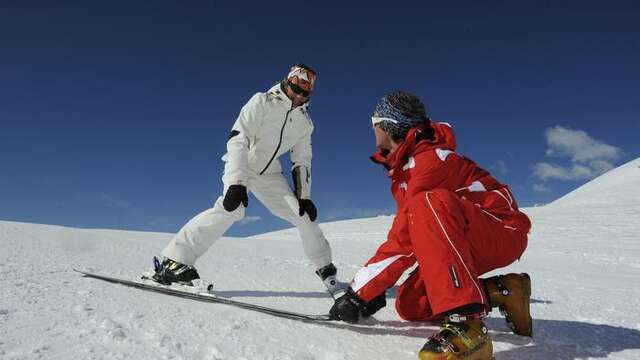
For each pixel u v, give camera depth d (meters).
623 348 1.96
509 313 2.05
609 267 6.48
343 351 1.75
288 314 2.06
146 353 1.56
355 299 1.93
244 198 2.73
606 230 12.69
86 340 1.63
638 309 2.78
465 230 1.76
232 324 1.93
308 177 3.06
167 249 2.81
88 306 2.04
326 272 2.90
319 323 2.06
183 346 1.65
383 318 2.27
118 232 6.43
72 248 4.03
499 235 1.84
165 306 2.15
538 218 15.84
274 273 3.48
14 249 3.58
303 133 3.06
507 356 1.79
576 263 6.78
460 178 1.86
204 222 2.81
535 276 4.34
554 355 1.83
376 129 1.98
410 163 1.84
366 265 1.94
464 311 1.58
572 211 17.83
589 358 1.81
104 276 2.73
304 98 2.96
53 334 1.67
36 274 2.64
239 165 2.77
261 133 2.93
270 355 1.64
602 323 2.38
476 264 1.88
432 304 1.63
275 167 3.06
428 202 1.69
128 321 1.87
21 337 1.62
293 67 2.98
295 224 3.01
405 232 1.87
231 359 1.58
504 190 1.93
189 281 2.80
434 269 1.62
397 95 1.92
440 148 1.84
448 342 1.55
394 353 1.77
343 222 18.73
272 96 2.93
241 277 3.23
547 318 2.44
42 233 4.77
